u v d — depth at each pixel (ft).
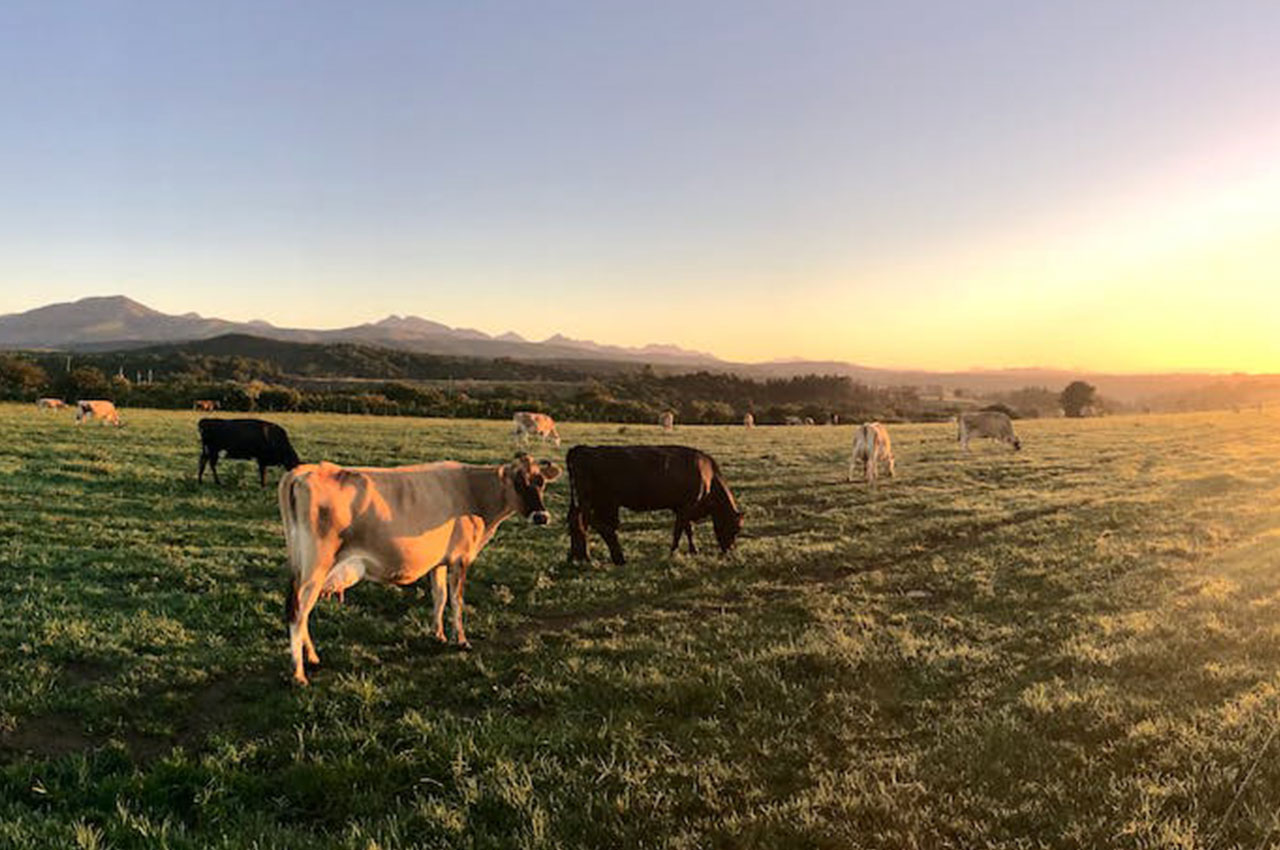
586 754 20.27
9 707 21.81
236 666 25.76
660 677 24.97
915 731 21.48
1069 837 15.84
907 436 146.20
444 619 31.96
